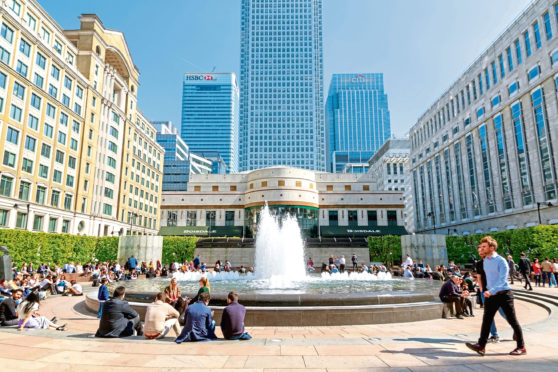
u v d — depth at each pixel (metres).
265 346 6.96
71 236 39.34
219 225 57.44
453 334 8.59
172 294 10.73
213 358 6.02
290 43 194.50
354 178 60.91
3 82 37.97
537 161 41.47
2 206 37.16
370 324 10.65
